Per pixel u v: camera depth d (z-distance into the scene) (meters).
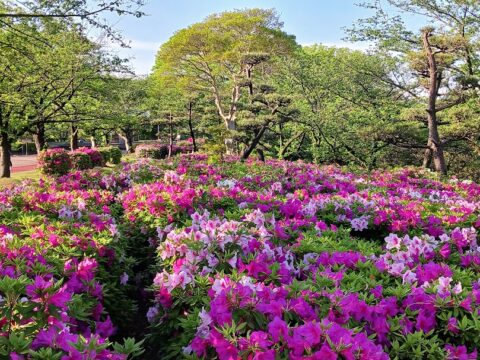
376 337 2.31
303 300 2.35
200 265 3.09
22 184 7.15
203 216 4.02
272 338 2.06
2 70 13.41
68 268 3.02
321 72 18.30
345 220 5.19
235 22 21.06
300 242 3.52
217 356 2.21
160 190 5.62
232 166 11.38
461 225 5.01
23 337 1.95
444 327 2.39
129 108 32.06
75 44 14.78
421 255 3.52
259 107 19.84
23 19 10.44
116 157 23.64
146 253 4.98
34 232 3.62
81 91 17.48
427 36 14.71
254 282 2.68
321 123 17.33
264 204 5.29
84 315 2.64
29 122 16.34
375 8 17.27
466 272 3.19
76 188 7.28
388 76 18.34
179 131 33.44
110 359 1.92
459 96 15.33
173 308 2.93
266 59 21.58
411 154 17.70
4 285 2.20
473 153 16.53
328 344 1.96
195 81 24.84
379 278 3.02
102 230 4.00
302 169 10.48
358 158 17.62
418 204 5.91
